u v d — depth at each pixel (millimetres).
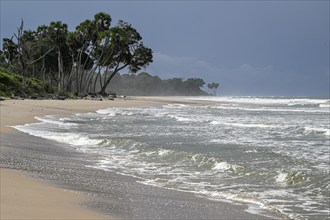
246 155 15148
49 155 14016
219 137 21125
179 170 12375
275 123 30672
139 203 8078
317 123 31016
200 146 17516
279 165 13258
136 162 13617
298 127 26734
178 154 14727
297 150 17172
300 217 7879
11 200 7160
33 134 20156
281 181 11008
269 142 19734
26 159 12555
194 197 9078
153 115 37656
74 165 12398
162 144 18016
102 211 7129
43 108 39375
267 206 8453
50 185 8953
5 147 14883
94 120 31047
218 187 10273
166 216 7238
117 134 21719
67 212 6746
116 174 11430
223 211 7895
